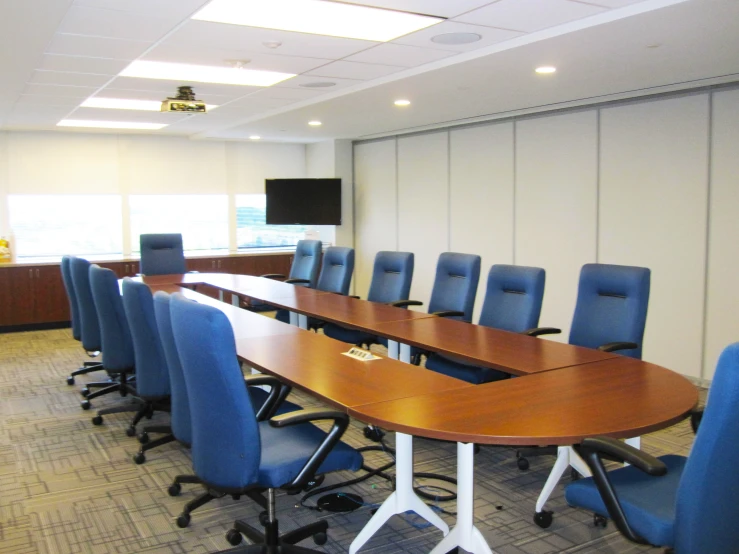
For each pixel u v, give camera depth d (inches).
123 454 158.2
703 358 215.9
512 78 193.9
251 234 393.4
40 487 139.3
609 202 241.6
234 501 132.6
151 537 117.7
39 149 330.6
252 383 106.4
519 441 81.8
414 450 160.7
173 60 176.6
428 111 261.6
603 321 149.0
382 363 123.3
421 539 117.1
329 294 220.1
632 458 75.8
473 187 300.2
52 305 324.2
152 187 359.6
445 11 133.8
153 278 264.4
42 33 144.6
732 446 69.1
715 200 209.2
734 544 74.8
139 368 146.4
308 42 157.4
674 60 170.6
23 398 206.1
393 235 353.7
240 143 383.9
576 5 129.8
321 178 375.2
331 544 115.5
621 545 114.0
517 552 111.4
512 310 168.6
